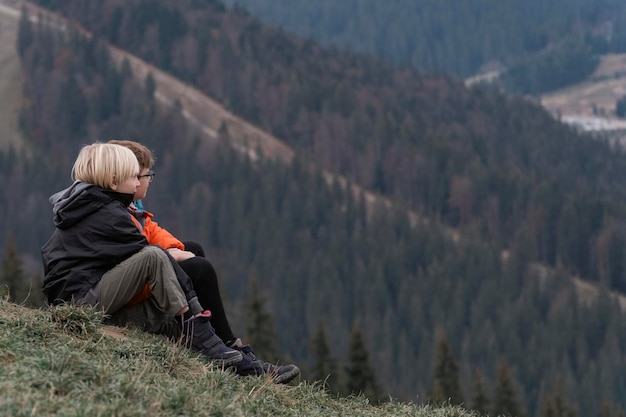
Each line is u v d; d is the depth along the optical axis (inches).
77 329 298.4
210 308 345.1
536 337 7303.2
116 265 320.8
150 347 302.8
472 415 332.5
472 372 6678.2
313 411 286.8
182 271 327.3
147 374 263.6
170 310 316.8
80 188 319.9
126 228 320.8
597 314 7711.6
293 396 309.6
